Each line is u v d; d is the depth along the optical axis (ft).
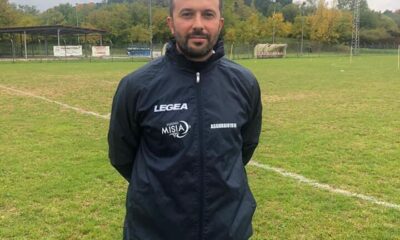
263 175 21.44
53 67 119.44
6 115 39.50
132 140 8.30
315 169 22.36
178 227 7.72
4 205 17.70
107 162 23.65
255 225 15.88
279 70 103.91
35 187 19.69
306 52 265.95
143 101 7.75
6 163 23.47
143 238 7.91
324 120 36.60
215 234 7.76
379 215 16.72
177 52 7.72
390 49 301.84
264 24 281.95
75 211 17.12
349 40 301.63
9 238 14.92
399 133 31.07
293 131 31.81
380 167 22.74
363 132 31.50
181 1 7.43
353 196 18.60
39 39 241.96
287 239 14.87
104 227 15.79
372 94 55.31
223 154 7.70
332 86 65.98
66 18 352.08
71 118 37.76
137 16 283.79
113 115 8.33
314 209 17.26
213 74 7.85
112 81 75.51
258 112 8.73
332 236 15.05
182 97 7.65
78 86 66.54
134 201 7.93
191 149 7.53
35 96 53.83
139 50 188.24
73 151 26.05
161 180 7.67
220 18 7.67
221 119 7.70
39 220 16.30
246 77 8.27
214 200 7.68
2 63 141.08
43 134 30.96
